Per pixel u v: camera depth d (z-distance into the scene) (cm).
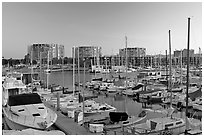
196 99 1742
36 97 1365
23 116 1160
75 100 1869
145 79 3469
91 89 2908
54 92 2498
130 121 1351
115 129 1269
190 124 1262
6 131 921
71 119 1413
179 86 2528
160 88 2564
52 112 1312
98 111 1549
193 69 3812
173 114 1570
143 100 2134
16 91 1689
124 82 2758
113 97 2403
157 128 1240
